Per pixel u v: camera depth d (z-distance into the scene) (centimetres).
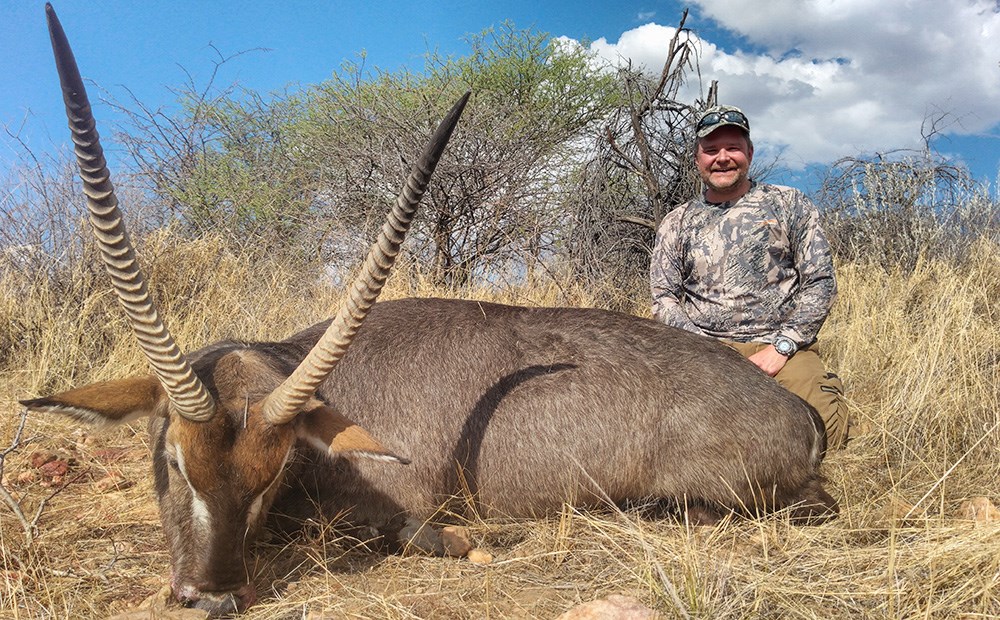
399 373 401
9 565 336
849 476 440
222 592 295
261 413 300
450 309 434
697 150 509
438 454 392
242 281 784
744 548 362
